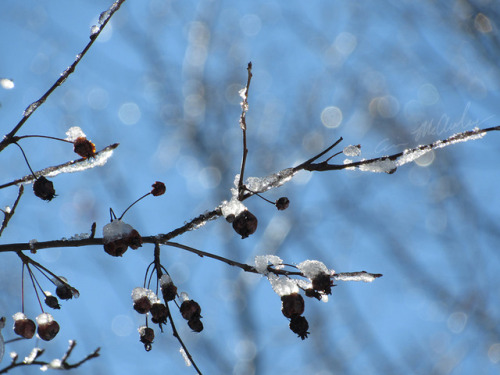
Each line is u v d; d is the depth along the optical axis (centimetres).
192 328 117
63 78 117
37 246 117
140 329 117
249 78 116
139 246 116
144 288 117
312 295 116
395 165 117
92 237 117
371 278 116
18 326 117
